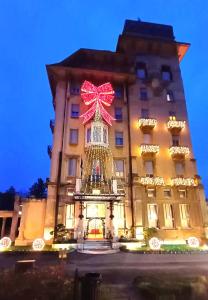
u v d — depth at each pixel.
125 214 27.17
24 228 25.73
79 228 23.62
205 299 8.47
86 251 20.09
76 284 7.46
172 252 19.20
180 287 8.82
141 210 27.23
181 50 40.06
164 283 9.24
